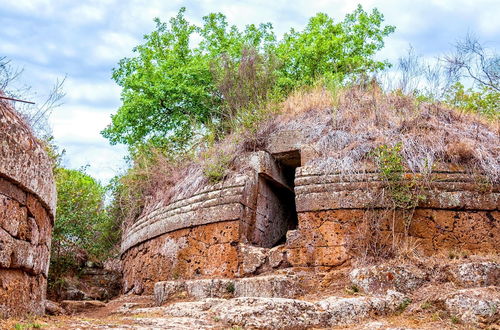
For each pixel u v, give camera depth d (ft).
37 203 18.34
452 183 27.02
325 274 26.05
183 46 54.13
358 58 55.11
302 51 55.26
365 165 27.89
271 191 33.40
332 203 27.32
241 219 29.55
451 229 26.43
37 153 17.97
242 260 28.53
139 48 53.26
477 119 33.96
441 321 19.90
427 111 32.42
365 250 26.13
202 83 48.62
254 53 45.16
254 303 20.13
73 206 39.73
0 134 15.34
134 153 45.42
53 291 37.06
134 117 49.34
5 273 15.84
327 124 32.04
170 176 38.27
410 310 21.56
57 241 38.73
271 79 43.98
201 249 30.37
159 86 47.96
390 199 26.66
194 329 17.52
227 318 18.98
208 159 33.50
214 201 30.45
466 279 22.71
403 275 23.61
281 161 33.30
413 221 26.61
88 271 40.81
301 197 28.14
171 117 49.01
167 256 32.50
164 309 23.89
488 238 26.27
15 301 16.42
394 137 29.43
